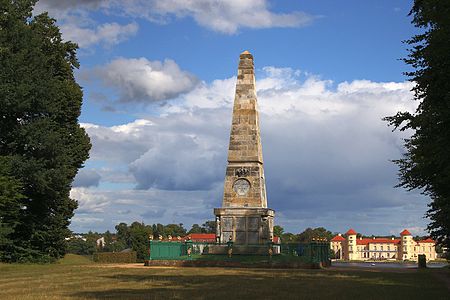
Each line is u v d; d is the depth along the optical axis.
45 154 51.38
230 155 53.94
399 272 43.16
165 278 33.00
